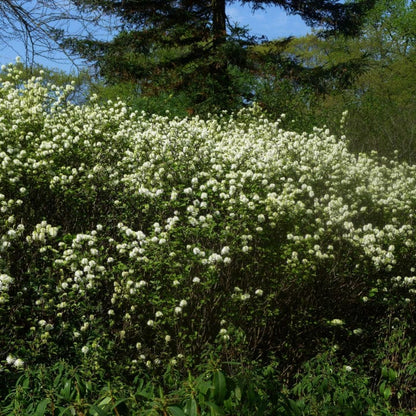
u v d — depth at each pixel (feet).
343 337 16.58
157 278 14.92
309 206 19.86
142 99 42.75
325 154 23.27
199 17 48.78
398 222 19.40
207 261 14.39
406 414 11.19
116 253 17.29
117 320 15.05
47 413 8.43
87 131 22.39
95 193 18.53
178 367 13.44
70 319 14.01
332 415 9.21
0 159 18.83
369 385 14.89
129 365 13.23
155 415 6.48
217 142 23.38
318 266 16.47
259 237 15.90
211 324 14.76
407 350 15.60
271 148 23.13
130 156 20.86
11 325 13.52
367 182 22.85
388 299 16.72
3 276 12.91
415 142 38.42
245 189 18.33
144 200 18.34
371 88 65.10
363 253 17.24
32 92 24.26
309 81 45.29
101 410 6.78
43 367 10.42
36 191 18.99
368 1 48.34
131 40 44.78
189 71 45.14
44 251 15.47
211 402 6.47
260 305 15.15
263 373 11.82
